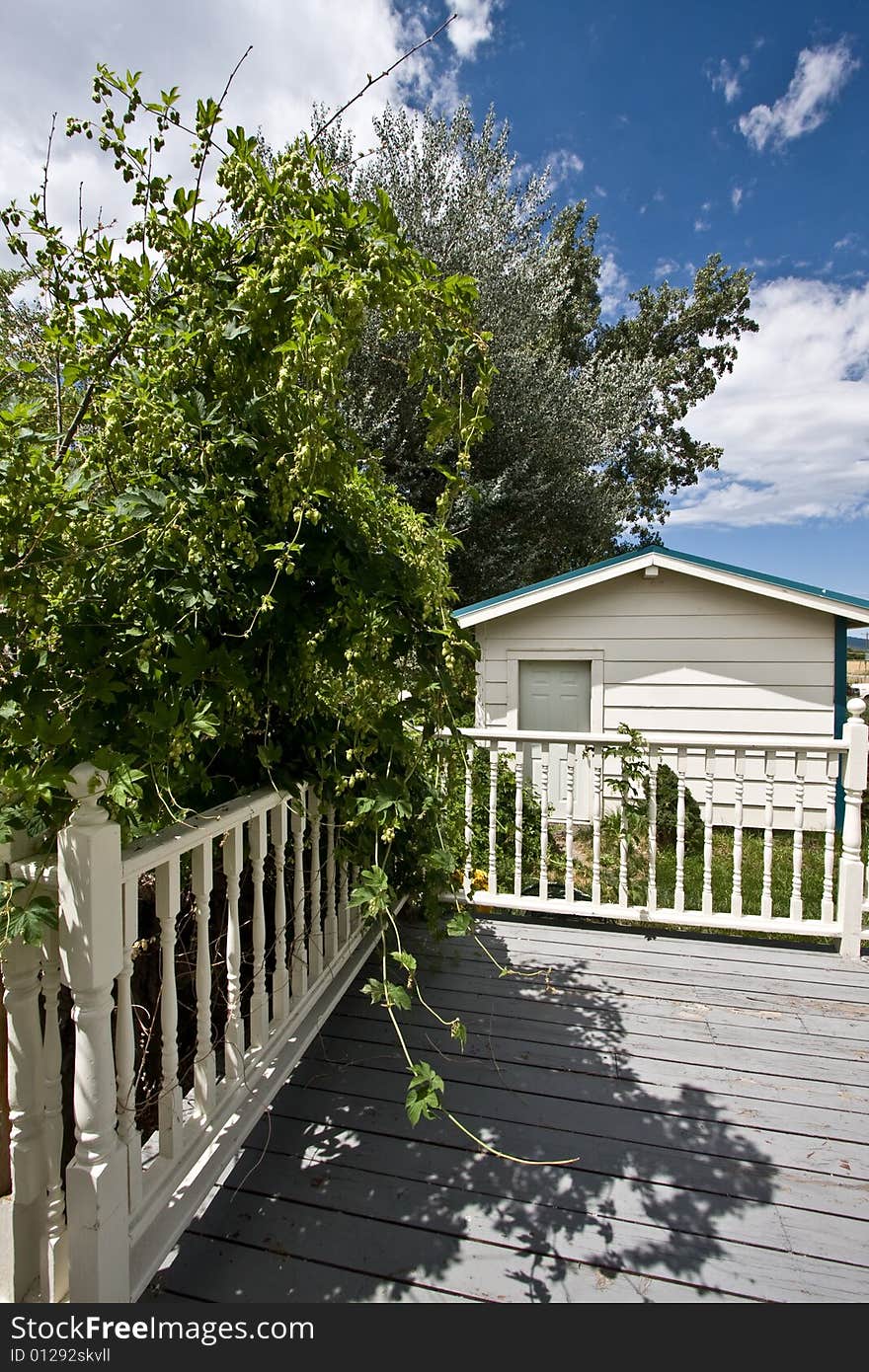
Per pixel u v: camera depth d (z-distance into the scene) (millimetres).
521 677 6430
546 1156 1675
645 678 6117
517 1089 1946
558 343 11891
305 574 1608
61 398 1626
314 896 2074
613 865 4879
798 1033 2242
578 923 3176
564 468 9672
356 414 7445
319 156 1383
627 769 3055
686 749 3000
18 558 1094
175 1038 1329
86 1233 1047
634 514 15883
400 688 1711
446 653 1663
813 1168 1645
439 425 1594
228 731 1575
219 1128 1463
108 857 1055
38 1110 1107
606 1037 2213
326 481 1395
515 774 3469
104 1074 1069
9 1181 1114
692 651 6008
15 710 1150
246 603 1511
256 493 1473
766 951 2885
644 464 15234
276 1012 1821
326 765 1856
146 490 1339
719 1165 1653
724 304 15484
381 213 1306
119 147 1349
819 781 5742
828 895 2867
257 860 1671
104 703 1270
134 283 1392
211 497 1378
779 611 5809
